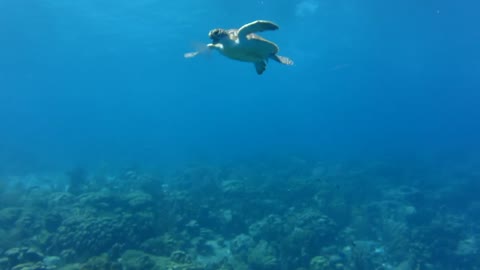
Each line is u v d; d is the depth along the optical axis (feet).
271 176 79.66
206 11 118.73
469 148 164.96
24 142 198.59
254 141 228.43
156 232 43.14
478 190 75.61
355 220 53.11
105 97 513.86
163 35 160.35
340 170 93.66
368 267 40.14
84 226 38.65
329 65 239.09
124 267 33.30
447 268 43.24
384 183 81.05
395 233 49.03
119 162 117.91
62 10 120.98
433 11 114.52
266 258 38.96
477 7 109.70
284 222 48.26
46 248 38.17
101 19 132.98
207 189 66.18
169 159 132.67
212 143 218.38
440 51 180.45
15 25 138.21
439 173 96.12
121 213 43.80
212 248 44.16
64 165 115.34
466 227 56.39
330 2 106.63
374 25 134.00
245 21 127.75
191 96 554.05
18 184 69.92
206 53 20.75
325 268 36.83
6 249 37.65
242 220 50.08
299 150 146.82
